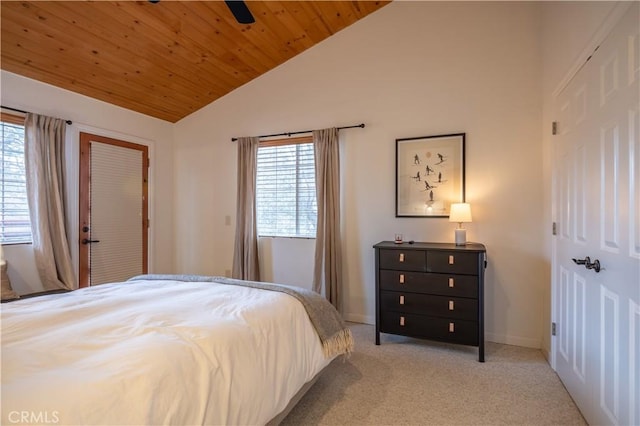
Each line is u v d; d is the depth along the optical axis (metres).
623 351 1.33
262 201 3.91
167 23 2.80
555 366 2.31
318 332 1.84
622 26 1.33
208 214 4.20
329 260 3.39
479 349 2.48
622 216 1.33
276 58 3.67
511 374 2.27
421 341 2.89
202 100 4.06
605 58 1.49
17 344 1.13
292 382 1.54
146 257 4.03
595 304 1.61
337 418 1.78
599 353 1.56
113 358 1.03
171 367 1.04
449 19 3.08
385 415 1.80
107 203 3.60
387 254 2.77
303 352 1.68
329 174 3.43
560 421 1.74
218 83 3.83
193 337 1.23
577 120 1.87
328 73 3.57
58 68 2.92
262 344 1.42
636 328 1.23
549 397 1.98
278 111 3.81
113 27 2.68
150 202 4.09
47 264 2.97
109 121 3.62
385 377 2.23
